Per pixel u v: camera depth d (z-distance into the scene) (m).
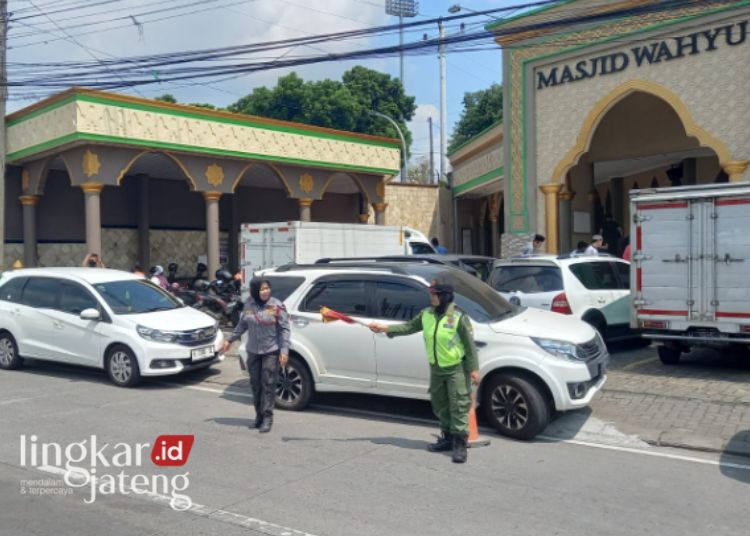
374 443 7.39
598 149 20.16
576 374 7.32
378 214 23.88
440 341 6.67
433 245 20.03
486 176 25.39
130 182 22.70
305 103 38.22
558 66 17.34
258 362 7.95
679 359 11.23
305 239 15.21
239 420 8.45
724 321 9.78
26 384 10.79
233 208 25.31
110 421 8.38
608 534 4.96
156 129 17.61
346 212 28.36
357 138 22.45
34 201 19.56
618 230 20.86
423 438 7.59
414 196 29.34
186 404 9.38
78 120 16.19
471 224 31.47
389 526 5.12
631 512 5.38
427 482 6.10
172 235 23.80
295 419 8.51
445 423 6.94
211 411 8.95
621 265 12.61
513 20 17.86
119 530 5.12
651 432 7.59
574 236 19.75
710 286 9.89
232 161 19.62
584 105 16.88
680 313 10.12
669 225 10.21
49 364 12.60
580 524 5.14
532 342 7.44
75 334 11.09
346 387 8.55
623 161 21.25
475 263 13.66
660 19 15.42
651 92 15.71
